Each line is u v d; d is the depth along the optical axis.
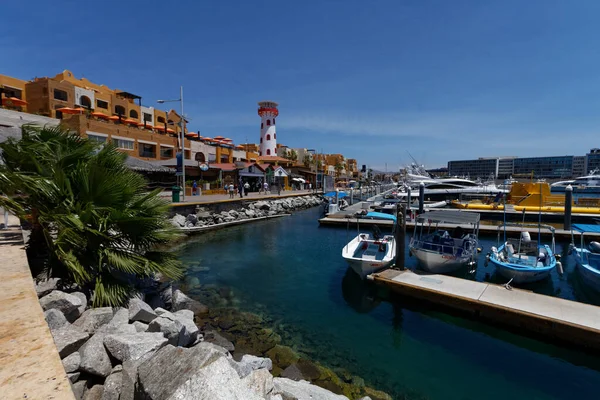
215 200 28.52
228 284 12.75
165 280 12.24
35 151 7.04
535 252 14.20
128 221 6.64
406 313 10.17
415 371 7.32
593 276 11.82
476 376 7.17
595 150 150.38
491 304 9.12
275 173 44.47
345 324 9.46
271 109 68.56
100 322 5.88
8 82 36.88
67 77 43.31
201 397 2.59
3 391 2.03
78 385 4.36
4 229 9.09
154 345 4.83
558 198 33.34
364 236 16.95
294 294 11.80
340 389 6.61
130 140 35.72
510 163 170.88
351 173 119.44
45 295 6.20
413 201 37.47
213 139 57.41
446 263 12.41
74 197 6.89
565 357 7.87
